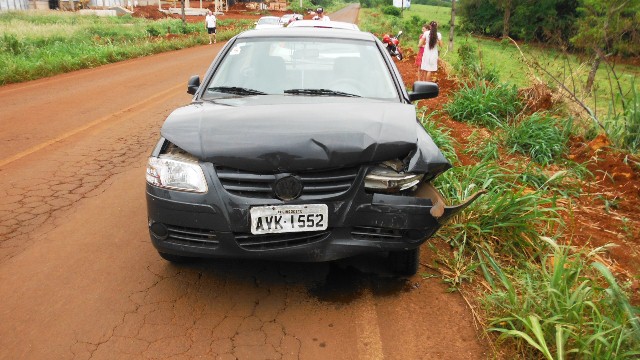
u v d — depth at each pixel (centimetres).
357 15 7225
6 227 415
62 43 1947
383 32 3284
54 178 538
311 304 310
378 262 361
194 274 343
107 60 1761
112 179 537
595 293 302
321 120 304
